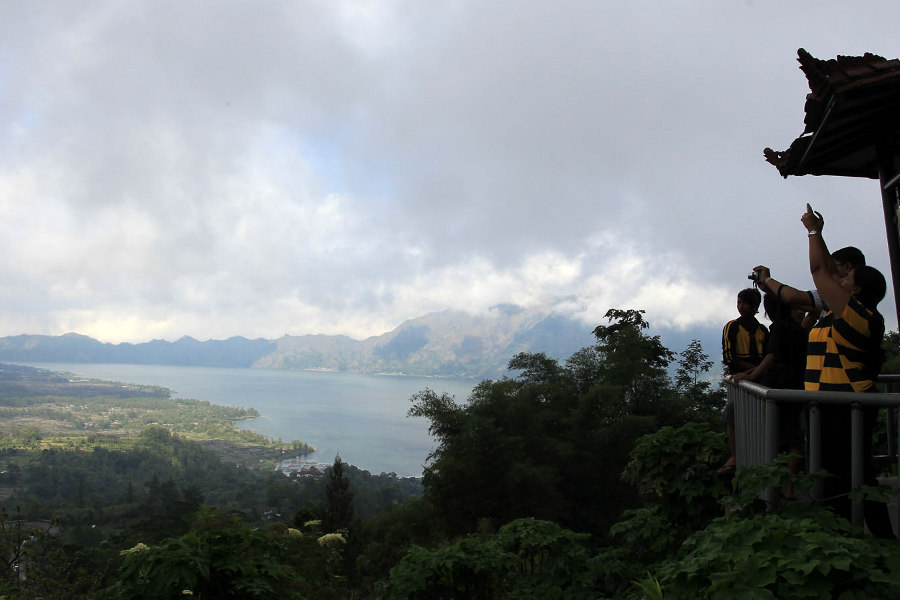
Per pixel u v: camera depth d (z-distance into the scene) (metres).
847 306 2.96
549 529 4.91
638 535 4.61
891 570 2.07
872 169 4.91
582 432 25.02
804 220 3.23
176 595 3.29
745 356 4.20
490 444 23.12
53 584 7.11
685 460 4.30
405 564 4.77
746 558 2.21
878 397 2.77
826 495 3.03
